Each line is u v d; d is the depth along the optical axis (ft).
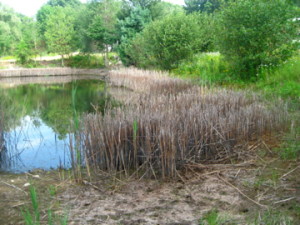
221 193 13.67
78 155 16.66
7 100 52.47
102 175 16.76
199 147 17.99
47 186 15.44
